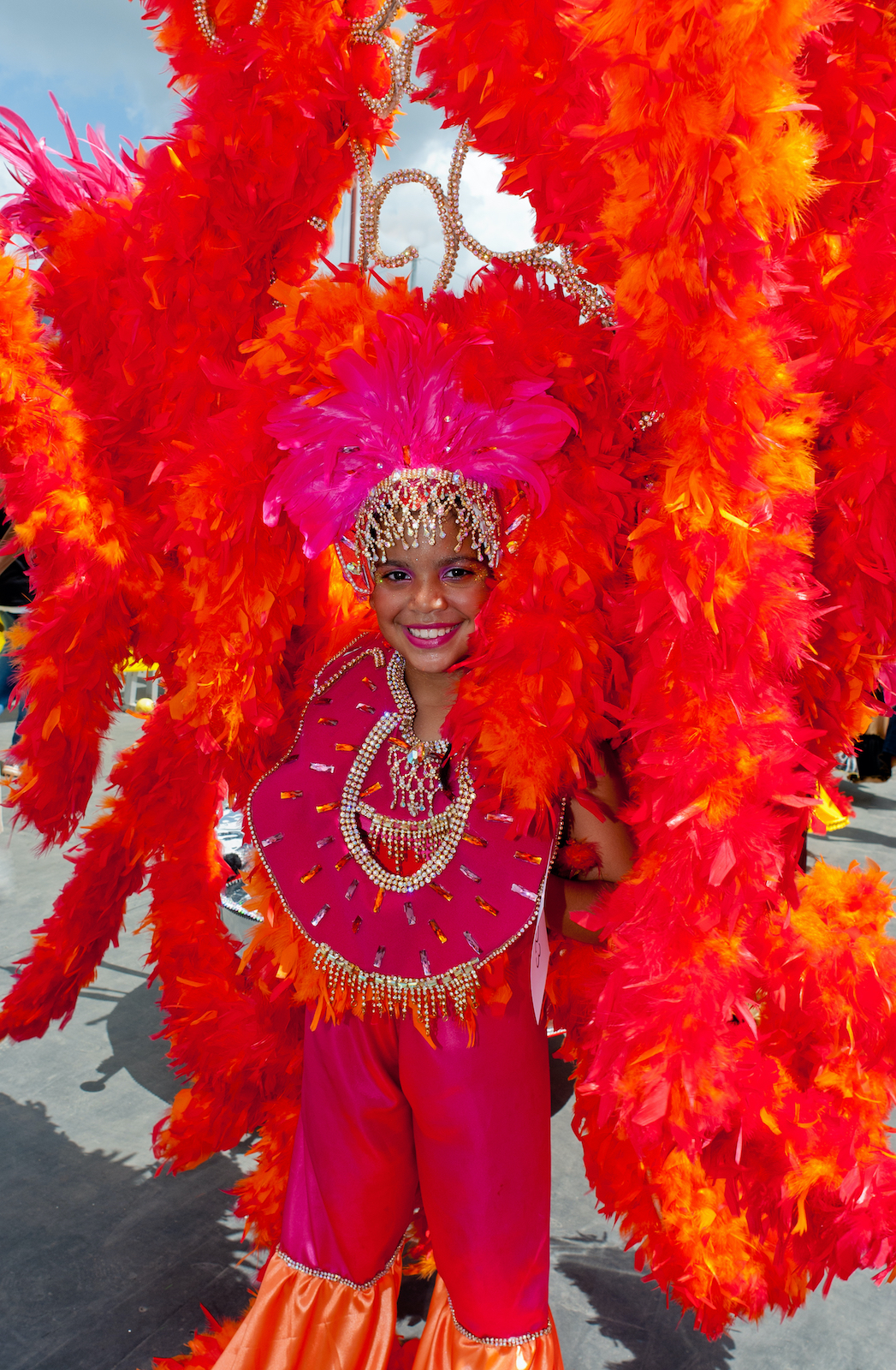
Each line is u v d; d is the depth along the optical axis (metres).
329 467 1.26
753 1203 1.45
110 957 3.12
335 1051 1.41
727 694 1.08
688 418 1.05
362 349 1.23
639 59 0.93
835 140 1.16
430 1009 1.30
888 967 1.48
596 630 1.23
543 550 1.23
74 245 1.60
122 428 1.65
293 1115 1.84
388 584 1.30
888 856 4.45
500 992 1.32
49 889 3.53
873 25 1.13
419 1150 1.38
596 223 1.14
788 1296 1.54
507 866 1.28
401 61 1.39
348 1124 1.41
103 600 1.61
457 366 1.20
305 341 1.30
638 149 0.96
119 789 2.14
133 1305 1.79
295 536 1.44
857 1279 1.96
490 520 1.26
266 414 1.34
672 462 1.07
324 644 1.65
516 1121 1.35
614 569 1.25
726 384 1.01
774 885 1.14
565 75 1.13
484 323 1.25
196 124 1.46
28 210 1.66
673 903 1.13
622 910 1.20
